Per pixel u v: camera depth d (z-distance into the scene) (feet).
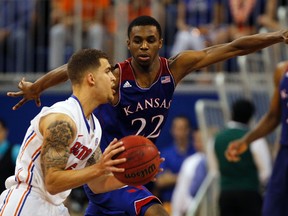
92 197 43.70
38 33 80.74
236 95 75.05
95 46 78.54
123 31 77.56
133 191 42.83
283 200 52.13
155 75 41.01
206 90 77.46
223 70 78.23
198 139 69.77
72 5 79.30
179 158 71.36
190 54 41.42
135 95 41.04
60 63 78.79
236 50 41.24
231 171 61.77
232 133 61.77
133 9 78.02
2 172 68.28
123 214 42.86
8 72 81.35
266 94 72.74
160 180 71.00
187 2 78.79
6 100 80.64
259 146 61.82
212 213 65.77
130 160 35.94
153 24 40.09
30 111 80.18
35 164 37.50
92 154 38.47
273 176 52.49
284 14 71.10
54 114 36.17
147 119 41.75
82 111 36.94
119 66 41.01
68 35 78.95
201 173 68.08
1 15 81.56
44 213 37.65
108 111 41.70
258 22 76.54
